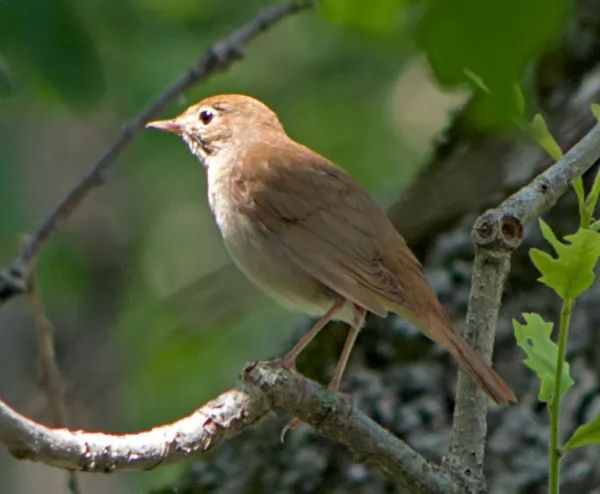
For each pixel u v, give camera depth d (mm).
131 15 16594
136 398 17875
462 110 11562
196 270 20781
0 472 17656
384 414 10414
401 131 20250
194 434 7078
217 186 11070
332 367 10961
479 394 7656
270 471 10492
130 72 16562
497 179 11141
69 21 10898
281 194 10562
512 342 10453
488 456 10148
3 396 17312
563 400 10211
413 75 20422
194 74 11180
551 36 4703
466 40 4652
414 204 11367
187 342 18266
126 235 19109
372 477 10266
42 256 17578
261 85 19812
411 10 5324
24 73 10828
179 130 11945
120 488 17734
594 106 6953
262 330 18766
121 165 18312
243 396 7340
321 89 20109
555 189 7531
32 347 17609
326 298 10352
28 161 17188
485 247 7461
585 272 6391
